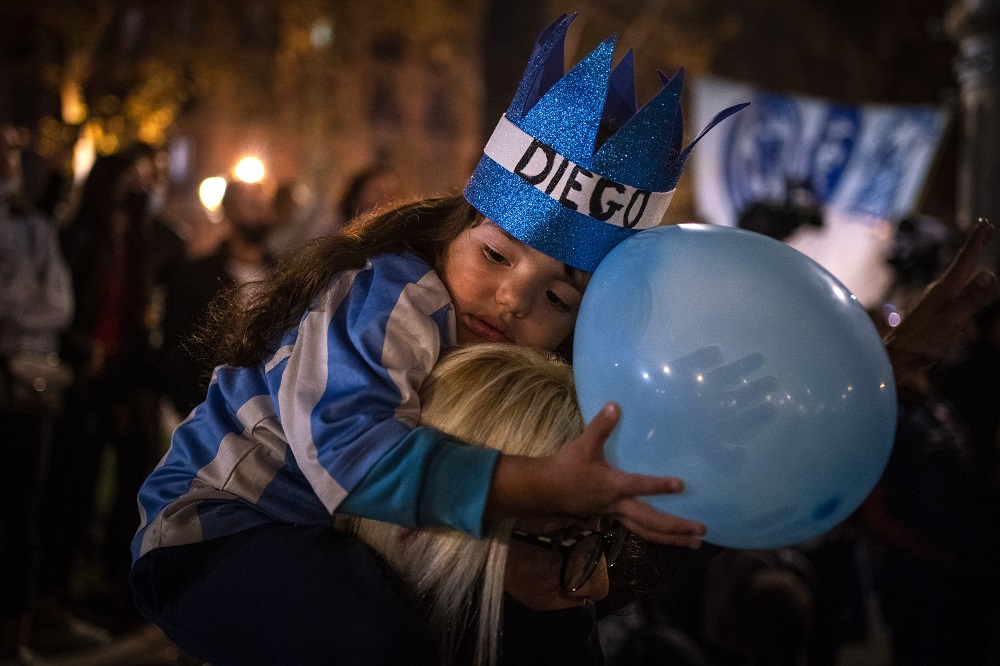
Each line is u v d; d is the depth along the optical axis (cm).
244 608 152
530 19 2170
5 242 352
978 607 350
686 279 132
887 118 623
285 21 2480
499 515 129
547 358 165
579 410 152
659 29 1559
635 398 129
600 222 157
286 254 181
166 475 168
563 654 159
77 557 502
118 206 439
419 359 153
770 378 123
